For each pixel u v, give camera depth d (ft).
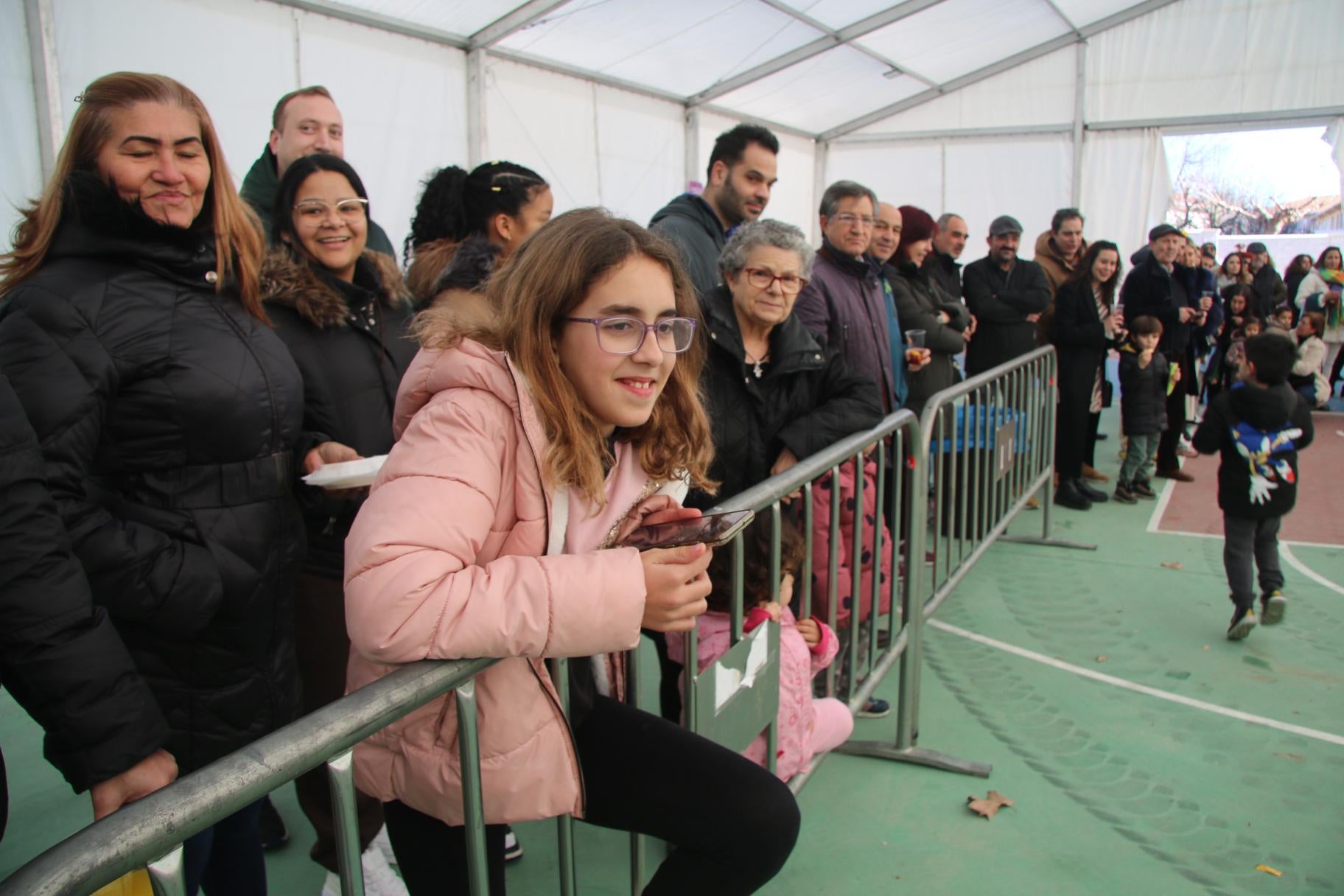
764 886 7.25
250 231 5.39
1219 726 9.93
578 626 3.41
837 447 7.12
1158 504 19.29
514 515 3.80
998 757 9.26
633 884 5.45
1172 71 37.70
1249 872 7.46
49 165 15.40
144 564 4.65
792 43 32.12
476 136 25.44
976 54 38.42
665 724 4.49
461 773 3.62
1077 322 18.47
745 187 11.27
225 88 18.65
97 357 4.55
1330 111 35.24
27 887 2.20
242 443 5.08
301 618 6.43
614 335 3.77
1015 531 17.28
